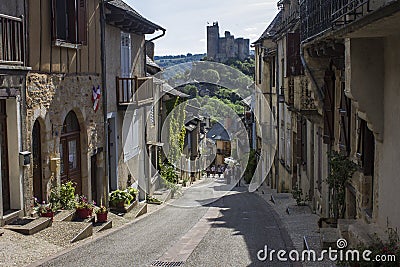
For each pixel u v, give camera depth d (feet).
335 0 30.89
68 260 27.81
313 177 52.01
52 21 37.99
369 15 17.75
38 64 36.17
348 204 34.63
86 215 39.01
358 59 25.52
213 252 30.53
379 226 26.23
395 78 23.50
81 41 42.52
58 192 39.01
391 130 24.22
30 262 27.14
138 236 35.88
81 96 43.88
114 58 53.11
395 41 23.39
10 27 32.42
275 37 72.02
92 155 46.75
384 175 25.29
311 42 35.09
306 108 45.80
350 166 33.42
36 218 34.04
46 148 37.68
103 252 29.99
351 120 33.60
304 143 57.77
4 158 33.32
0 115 32.86
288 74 53.88
